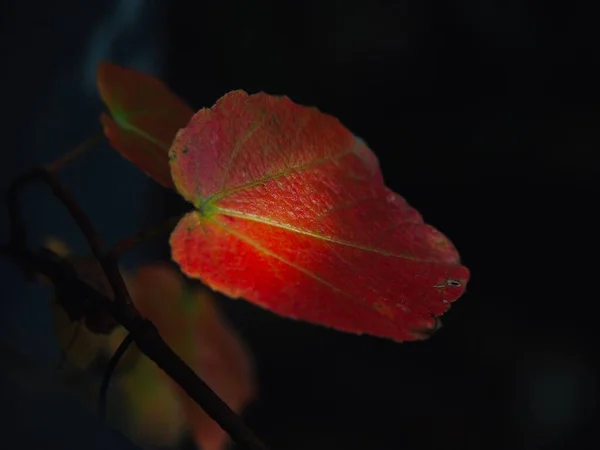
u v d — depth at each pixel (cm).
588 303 184
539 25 211
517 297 190
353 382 165
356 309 27
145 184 109
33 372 38
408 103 217
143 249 109
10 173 80
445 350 173
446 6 214
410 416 161
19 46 79
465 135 211
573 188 196
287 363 167
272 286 28
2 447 58
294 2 211
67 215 85
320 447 153
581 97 206
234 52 206
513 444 158
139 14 107
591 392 166
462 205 206
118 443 64
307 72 215
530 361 173
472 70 213
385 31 216
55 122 85
